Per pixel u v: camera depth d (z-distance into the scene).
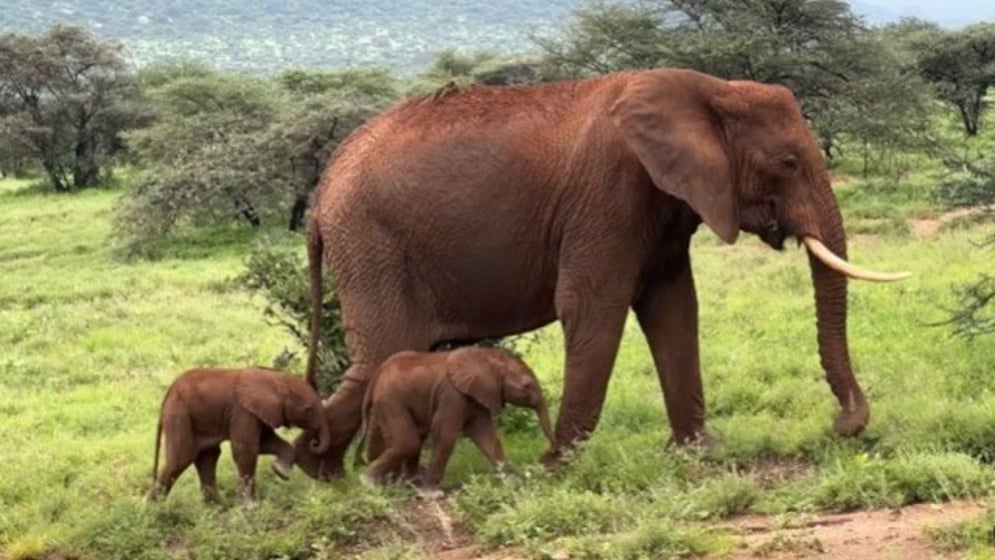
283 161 37.34
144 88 62.75
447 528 8.79
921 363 12.76
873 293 18.41
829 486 8.40
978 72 47.19
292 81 53.78
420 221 9.83
